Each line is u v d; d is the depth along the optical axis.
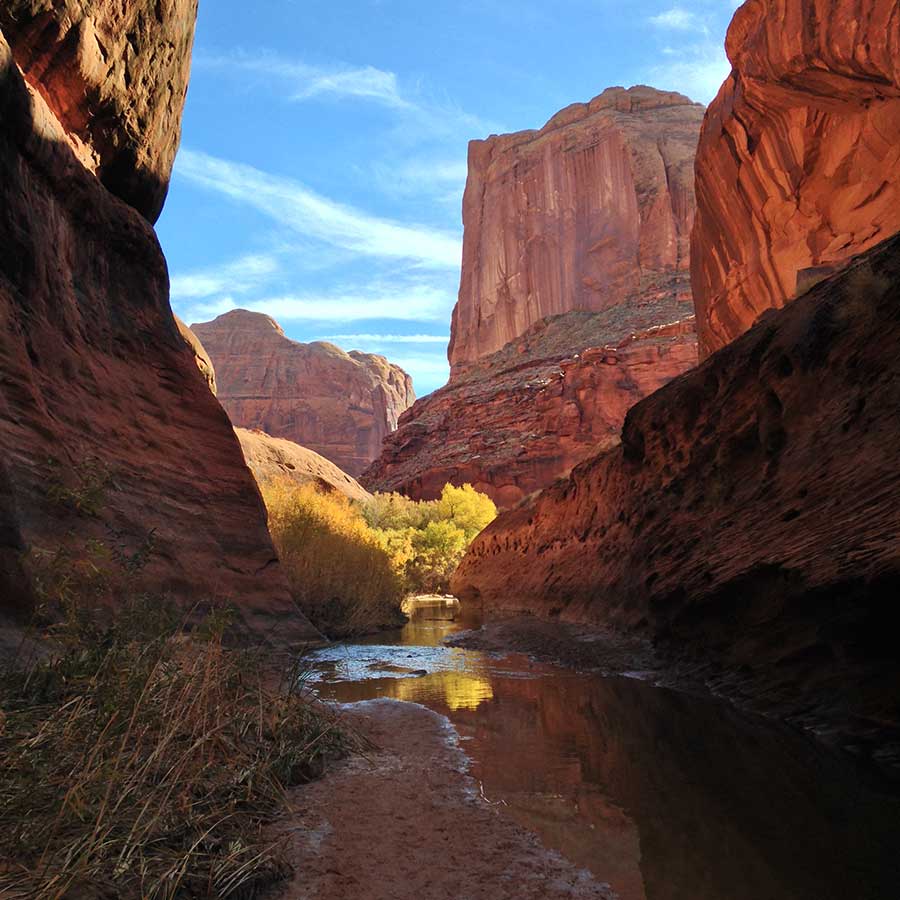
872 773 3.46
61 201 8.48
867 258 6.55
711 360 9.69
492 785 3.51
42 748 2.72
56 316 7.93
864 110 17.62
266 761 3.51
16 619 4.37
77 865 1.97
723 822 2.86
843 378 6.32
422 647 10.35
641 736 4.50
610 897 2.20
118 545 6.84
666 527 9.08
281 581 10.41
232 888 2.18
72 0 8.80
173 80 11.94
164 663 3.77
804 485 5.99
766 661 5.44
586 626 10.77
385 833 2.84
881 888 2.18
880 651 4.12
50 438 6.27
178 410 10.46
